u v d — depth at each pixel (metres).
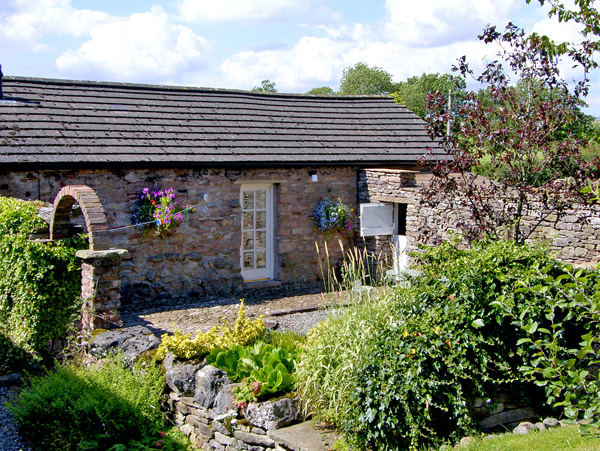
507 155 7.51
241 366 6.43
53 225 8.59
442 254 6.14
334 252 14.35
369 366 5.20
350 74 59.56
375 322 5.76
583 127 7.16
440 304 5.63
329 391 5.53
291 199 13.62
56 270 8.37
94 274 7.88
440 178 7.97
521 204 7.65
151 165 11.55
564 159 7.31
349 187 14.47
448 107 8.05
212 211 12.55
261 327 7.64
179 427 6.58
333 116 16.20
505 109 7.67
